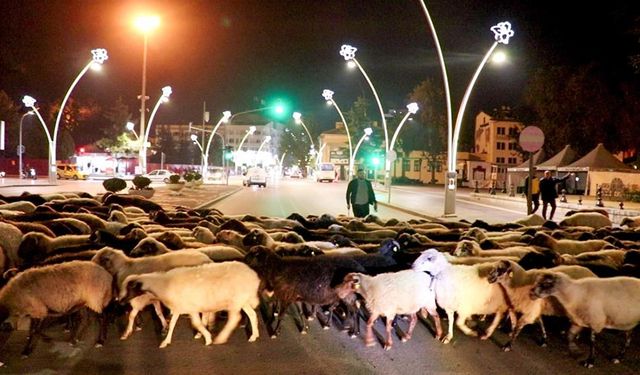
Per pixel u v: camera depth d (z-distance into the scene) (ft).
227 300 25.36
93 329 27.43
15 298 23.40
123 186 105.09
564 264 32.04
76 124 332.60
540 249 35.06
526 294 25.64
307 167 434.71
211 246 33.45
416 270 26.40
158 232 39.73
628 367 23.91
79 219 42.70
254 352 24.75
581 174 172.14
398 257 32.60
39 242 31.65
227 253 31.42
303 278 26.91
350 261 27.86
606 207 108.78
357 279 25.50
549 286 24.09
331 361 23.84
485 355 24.99
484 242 37.76
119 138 291.79
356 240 43.04
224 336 25.85
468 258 31.12
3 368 22.38
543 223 55.47
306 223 52.47
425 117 278.46
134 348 24.93
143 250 30.35
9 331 26.55
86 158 285.64
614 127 165.99
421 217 92.99
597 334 28.17
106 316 25.61
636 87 156.56
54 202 57.41
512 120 291.79
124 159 298.15
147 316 29.55
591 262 32.73
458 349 25.70
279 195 147.13
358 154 304.91
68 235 35.76
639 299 24.09
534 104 186.39
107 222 44.45
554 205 78.33
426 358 24.43
